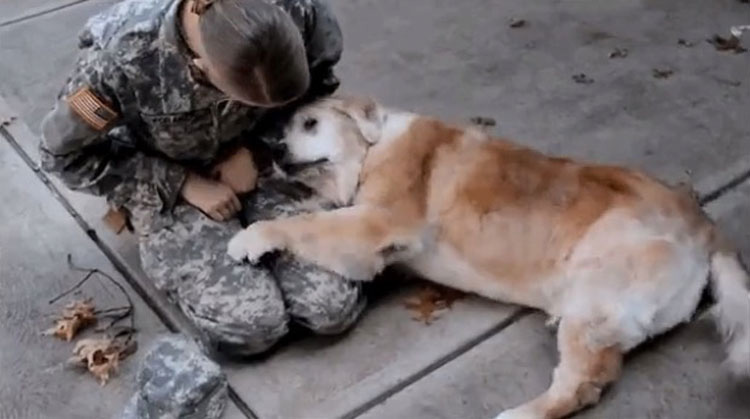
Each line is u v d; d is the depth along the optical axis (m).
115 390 3.29
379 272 3.39
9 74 4.41
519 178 3.38
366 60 4.39
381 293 3.52
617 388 3.23
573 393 3.16
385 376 3.29
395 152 3.41
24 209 3.82
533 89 4.21
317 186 3.47
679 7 4.57
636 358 3.29
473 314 3.45
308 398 3.25
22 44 4.57
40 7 4.81
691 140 3.96
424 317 3.44
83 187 3.32
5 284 3.58
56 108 3.18
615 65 4.30
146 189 3.35
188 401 3.11
